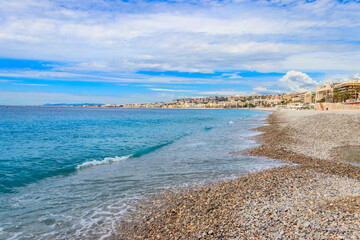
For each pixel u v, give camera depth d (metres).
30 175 14.35
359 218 7.02
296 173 13.19
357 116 35.91
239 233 6.80
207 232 7.06
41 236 7.58
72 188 11.98
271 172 13.62
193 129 45.41
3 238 7.42
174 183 12.64
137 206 9.71
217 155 20.05
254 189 10.71
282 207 8.38
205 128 47.25
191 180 13.13
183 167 16.11
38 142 28.23
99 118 90.75
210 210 8.72
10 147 24.70
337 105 86.62
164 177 13.78
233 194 10.26
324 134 28.52
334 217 7.25
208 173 14.56
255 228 6.99
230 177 13.63
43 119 81.00
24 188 12.04
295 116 74.44
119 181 13.09
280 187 10.83
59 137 33.00
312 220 7.15
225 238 6.62
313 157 18.14
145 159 18.70
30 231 7.87
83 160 18.53
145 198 10.56
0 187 12.14
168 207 9.45
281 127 42.16
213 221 7.78
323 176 12.56
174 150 22.58
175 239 6.88
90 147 24.67
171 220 8.24
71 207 9.71
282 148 21.92
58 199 10.55
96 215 8.98
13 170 15.48
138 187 12.06
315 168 14.41
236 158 18.80
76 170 15.52
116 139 30.97
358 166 15.04
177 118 94.06
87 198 10.66
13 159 18.86
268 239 6.31
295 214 7.71
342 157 18.02
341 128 30.03
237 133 37.16
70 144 26.73
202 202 9.63
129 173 14.66
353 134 26.75
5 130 43.22
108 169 15.70
